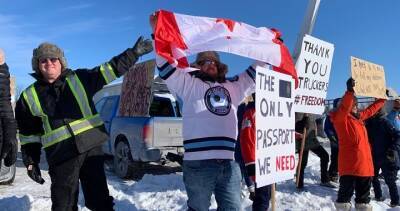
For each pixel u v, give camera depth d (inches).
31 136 161.8
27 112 156.9
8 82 170.9
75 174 154.2
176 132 337.4
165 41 144.5
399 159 272.8
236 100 153.6
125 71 157.2
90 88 157.8
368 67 252.5
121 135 358.0
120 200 261.6
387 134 268.8
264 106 151.5
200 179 141.5
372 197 290.7
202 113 143.5
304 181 335.3
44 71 153.3
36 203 240.4
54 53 153.3
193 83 145.0
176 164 436.1
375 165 272.5
